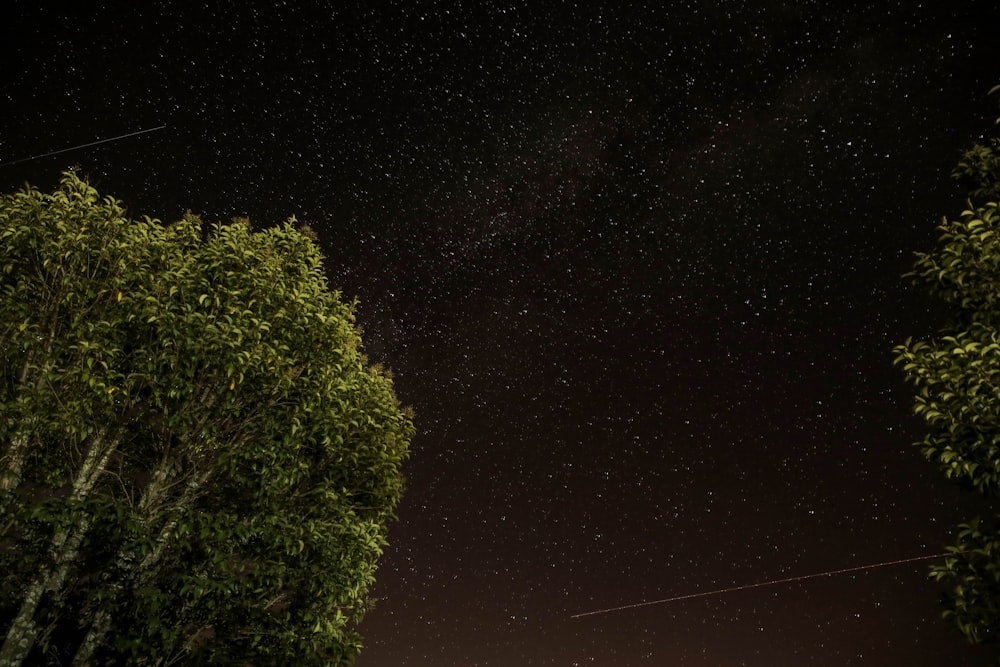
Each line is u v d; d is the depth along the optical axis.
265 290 6.59
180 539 5.91
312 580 6.50
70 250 6.14
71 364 6.25
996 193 5.36
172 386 6.19
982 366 4.52
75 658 5.85
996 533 4.54
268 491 6.45
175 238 6.81
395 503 7.57
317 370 6.82
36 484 6.32
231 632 6.33
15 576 5.96
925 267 5.27
